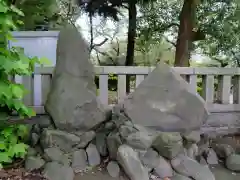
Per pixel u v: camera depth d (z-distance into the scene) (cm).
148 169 244
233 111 381
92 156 267
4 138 213
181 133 272
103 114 283
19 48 208
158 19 816
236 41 629
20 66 186
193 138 274
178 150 255
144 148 247
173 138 251
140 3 769
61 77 276
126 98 287
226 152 291
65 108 263
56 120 265
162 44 862
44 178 237
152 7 802
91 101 270
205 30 615
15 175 241
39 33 425
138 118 267
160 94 274
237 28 615
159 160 250
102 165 265
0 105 208
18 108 199
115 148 260
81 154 266
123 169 242
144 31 833
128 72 348
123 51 953
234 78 388
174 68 359
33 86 331
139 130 255
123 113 280
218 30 616
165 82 279
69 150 264
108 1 769
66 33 290
